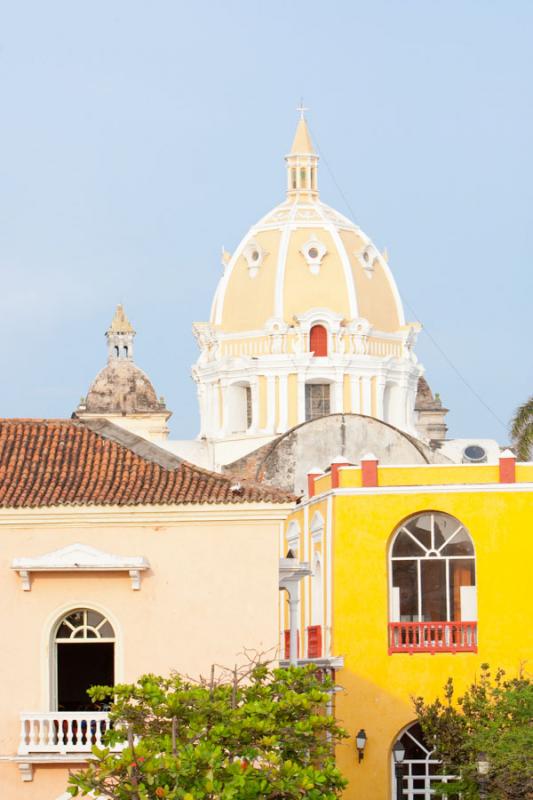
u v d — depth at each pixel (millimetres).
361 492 74750
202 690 52469
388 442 112125
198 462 166750
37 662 58812
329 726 52281
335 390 178500
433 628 73875
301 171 187125
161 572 59156
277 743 50719
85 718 57938
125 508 58812
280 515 59250
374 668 73875
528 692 68812
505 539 74062
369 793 73312
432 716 69688
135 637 58969
